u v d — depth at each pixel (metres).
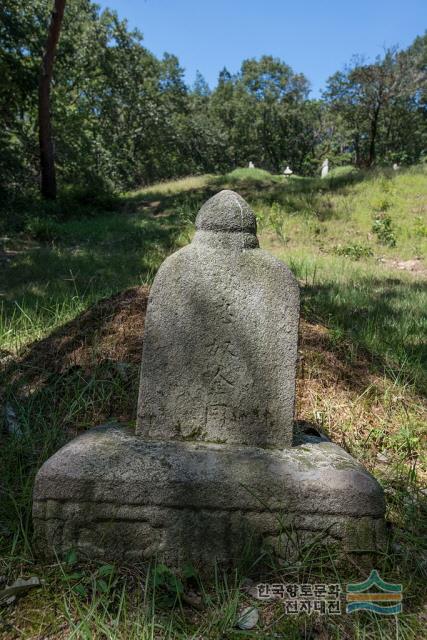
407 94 33.34
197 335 2.52
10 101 16.78
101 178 19.53
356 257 9.48
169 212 14.40
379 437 3.50
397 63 31.45
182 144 42.88
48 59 15.46
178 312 2.52
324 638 1.97
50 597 2.10
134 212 15.34
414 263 9.23
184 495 2.22
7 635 1.93
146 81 34.69
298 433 2.87
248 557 2.24
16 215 12.75
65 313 5.01
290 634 1.96
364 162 37.44
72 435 3.31
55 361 4.04
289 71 52.66
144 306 4.62
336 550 2.27
